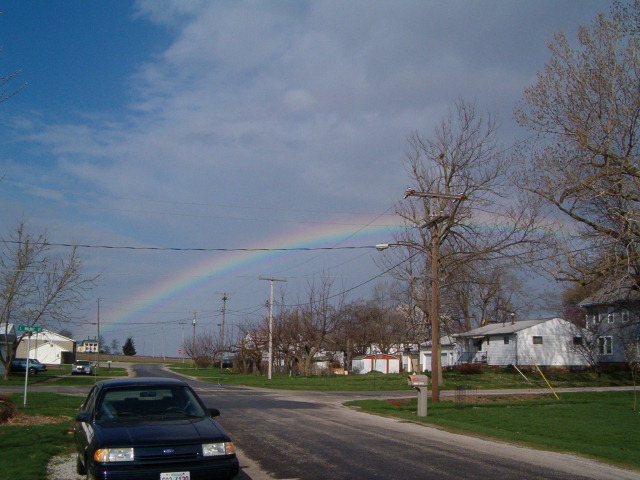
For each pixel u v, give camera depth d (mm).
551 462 11406
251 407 23234
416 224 39250
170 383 9383
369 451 12203
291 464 10695
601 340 51906
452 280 39094
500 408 24359
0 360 48062
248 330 72312
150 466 7191
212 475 7383
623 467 11102
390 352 79312
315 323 62125
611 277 24516
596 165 24078
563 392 34688
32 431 13836
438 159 38812
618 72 23906
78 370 62375
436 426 17422
